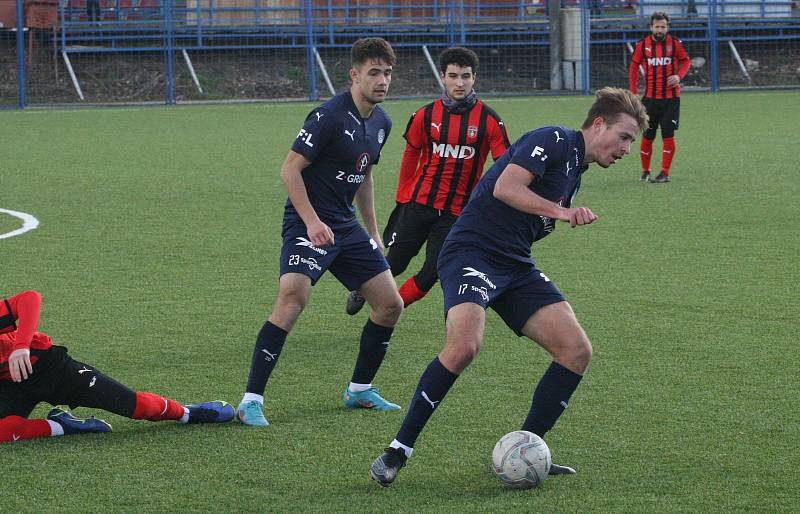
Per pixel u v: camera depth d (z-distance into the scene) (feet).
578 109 190.60
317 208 44.50
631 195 103.65
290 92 224.74
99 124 171.83
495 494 35.73
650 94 111.45
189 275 70.13
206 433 41.70
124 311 60.90
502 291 37.63
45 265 72.90
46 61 218.38
